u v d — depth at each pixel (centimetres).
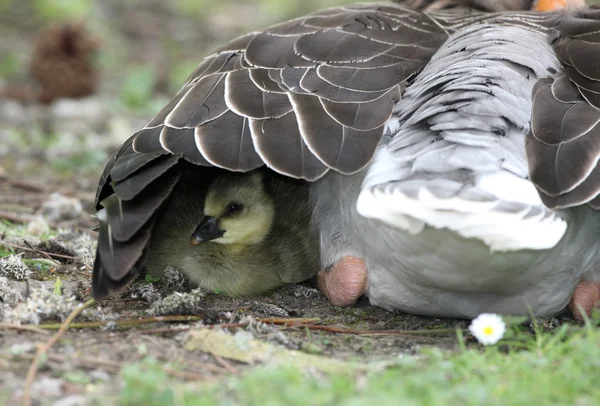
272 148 863
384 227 867
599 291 982
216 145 877
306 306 1056
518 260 852
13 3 3134
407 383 757
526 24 1093
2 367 820
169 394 746
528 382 775
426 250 850
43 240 1198
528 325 988
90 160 1780
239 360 853
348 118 893
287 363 833
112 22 3091
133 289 1045
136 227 874
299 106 907
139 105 2272
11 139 1914
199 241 1055
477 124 864
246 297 1077
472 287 908
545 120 873
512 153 849
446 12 1257
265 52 1012
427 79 952
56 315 939
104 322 929
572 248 911
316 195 1025
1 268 1059
